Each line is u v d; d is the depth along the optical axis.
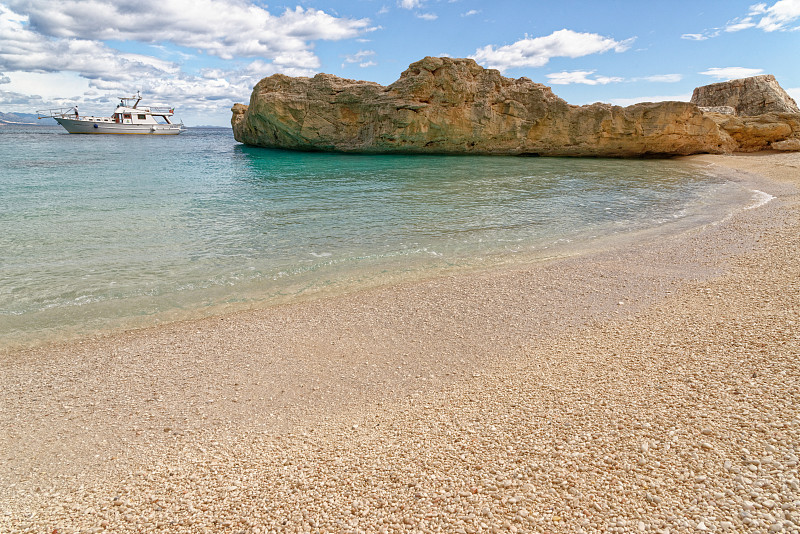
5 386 5.23
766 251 9.13
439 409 4.40
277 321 6.96
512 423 3.97
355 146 39.28
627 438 3.55
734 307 6.25
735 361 4.58
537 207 16.42
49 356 5.93
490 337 6.20
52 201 16.08
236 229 12.74
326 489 3.32
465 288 8.23
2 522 3.20
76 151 40.56
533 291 7.96
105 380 5.34
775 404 3.72
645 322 6.20
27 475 3.76
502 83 38.00
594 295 7.60
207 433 4.29
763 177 23.52
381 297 7.89
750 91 51.88
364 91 37.81
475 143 38.19
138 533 3.01
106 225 12.77
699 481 3.03
